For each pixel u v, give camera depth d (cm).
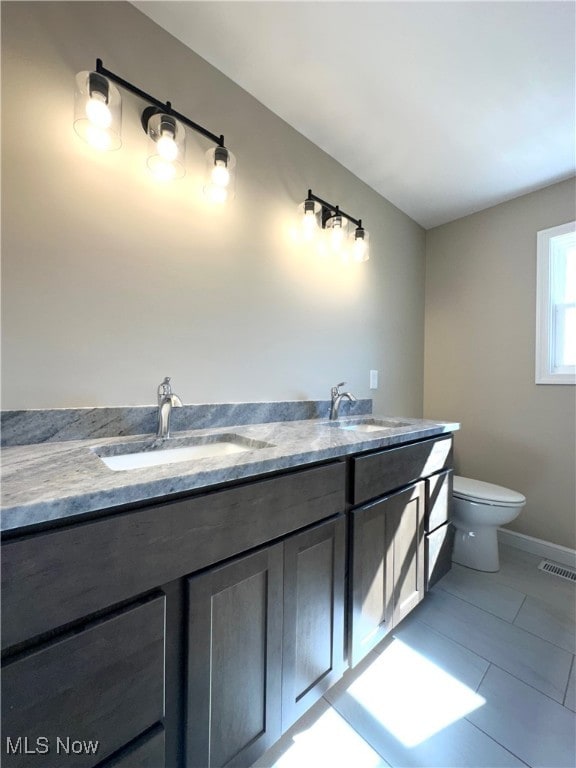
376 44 124
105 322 108
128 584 60
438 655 129
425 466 151
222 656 75
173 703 68
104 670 57
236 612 77
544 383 211
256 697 83
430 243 268
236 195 143
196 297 130
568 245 208
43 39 96
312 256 177
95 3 105
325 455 98
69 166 100
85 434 103
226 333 140
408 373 251
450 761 92
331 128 166
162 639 65
